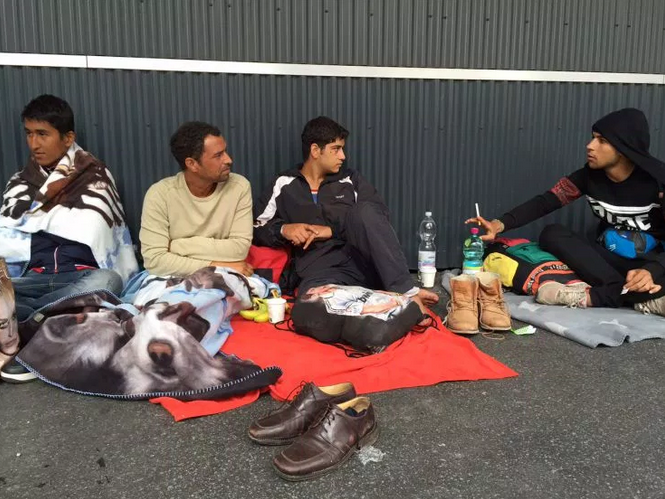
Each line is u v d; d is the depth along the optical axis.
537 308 3.21
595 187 3.43
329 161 3.25
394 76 3.75
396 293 2.71
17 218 2.88
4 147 3.37
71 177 2.93
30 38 3.29
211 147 2.81
